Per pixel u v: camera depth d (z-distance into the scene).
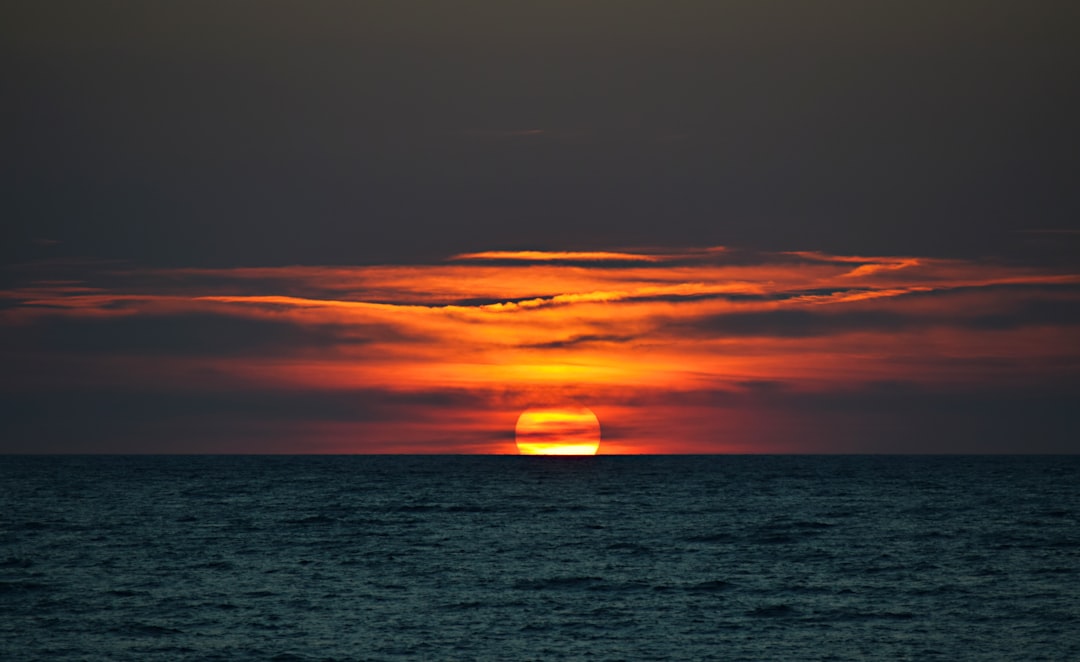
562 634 166.25
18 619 174.38
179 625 170.88
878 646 158.38
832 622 173.88
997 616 177.88
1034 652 154.75
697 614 180.25
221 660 150.12
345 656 152.88
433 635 165.38
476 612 181.88
